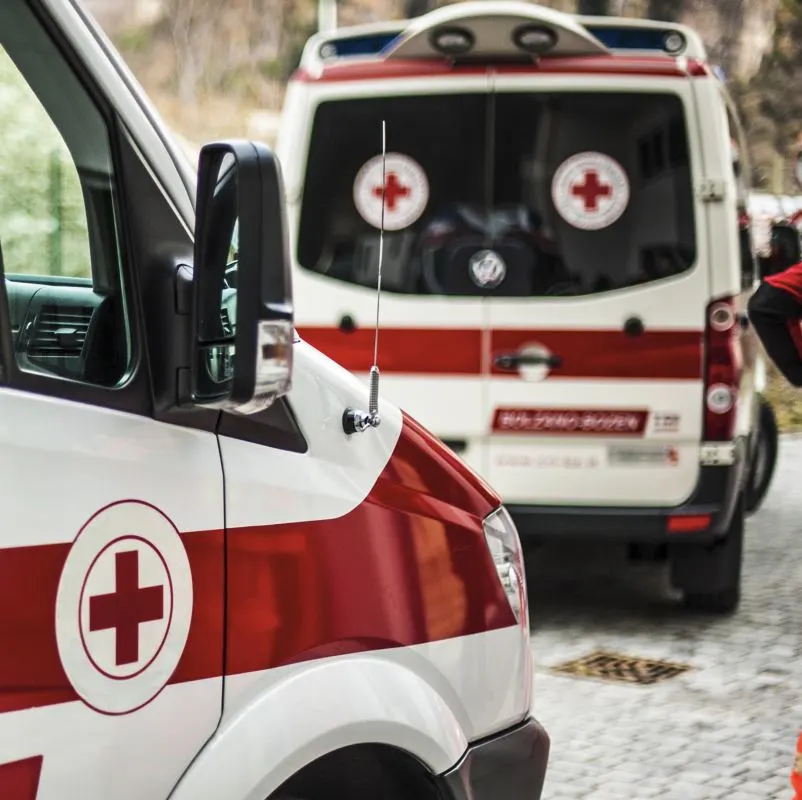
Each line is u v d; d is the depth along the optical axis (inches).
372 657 108.4
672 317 273.7
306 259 283.9
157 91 1560.0
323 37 286.7
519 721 126.9
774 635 283.3
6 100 98.8
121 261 96.1
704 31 1136.8
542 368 276.2
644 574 336.2
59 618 87.8
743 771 209.2
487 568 120.6
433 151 278.8
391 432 115.4
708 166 273.4
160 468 94.3
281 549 101.6
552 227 276.4
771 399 629.0
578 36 272.4
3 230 100.2
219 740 97.2
